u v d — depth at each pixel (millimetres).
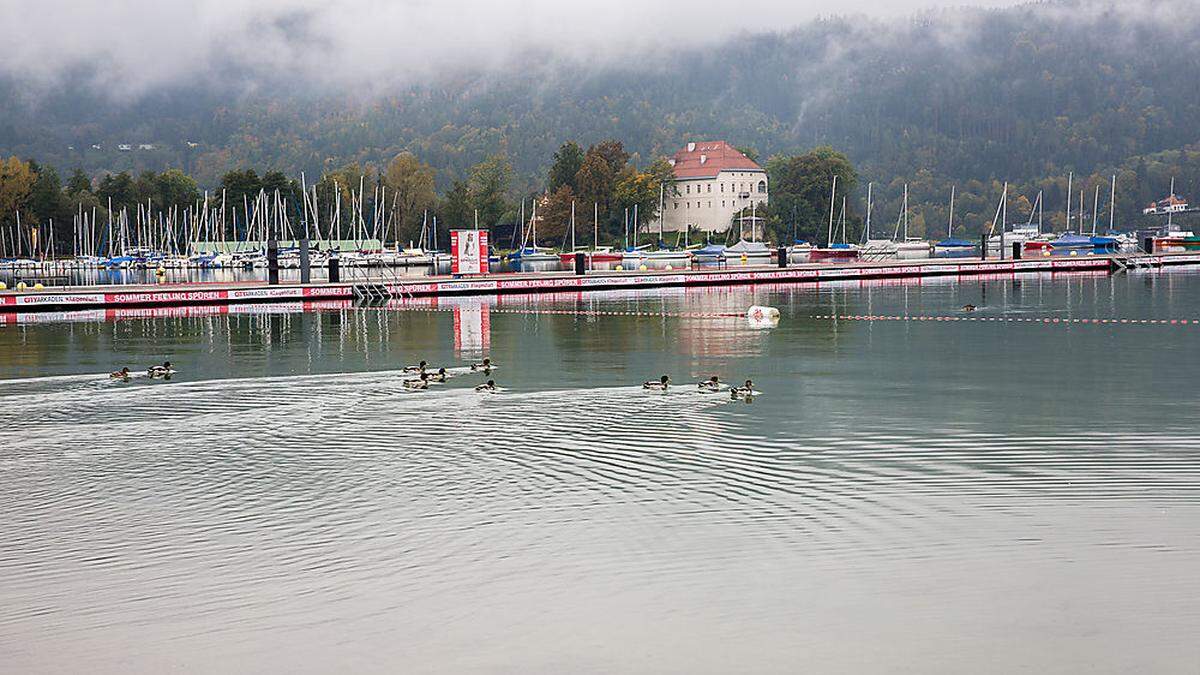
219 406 28562
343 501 18578
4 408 28594
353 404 28516
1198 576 14195
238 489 19547
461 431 24453
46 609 13859
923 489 18672
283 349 43406
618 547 15773
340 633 13000
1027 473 19719
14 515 18062
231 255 194250
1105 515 16906
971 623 12922
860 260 178000
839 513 17250
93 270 187500
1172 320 52594
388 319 58625
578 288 87562
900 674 11766
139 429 25406
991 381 31703
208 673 12070
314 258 177625
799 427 24469
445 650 12508
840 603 13562
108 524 17500
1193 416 25250
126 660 12414
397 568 15117
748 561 15070
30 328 55281
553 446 22625
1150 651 12156
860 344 42625
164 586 14578
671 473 20109
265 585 14555
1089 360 36562
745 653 12289
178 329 53719
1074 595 13672
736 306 66375
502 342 45000
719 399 28641
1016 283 90438
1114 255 123438
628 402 28234
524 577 14656
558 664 12125
